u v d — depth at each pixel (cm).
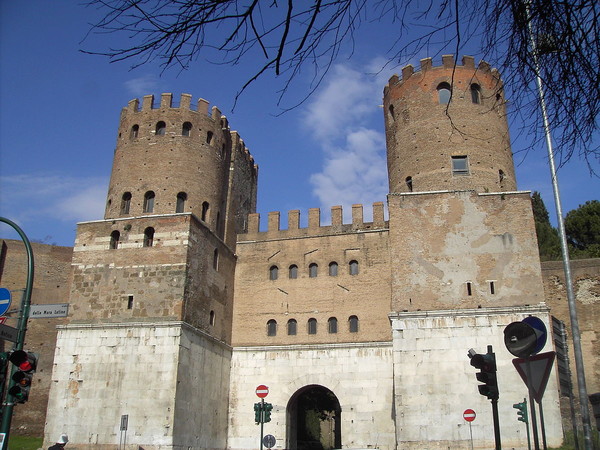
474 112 3725
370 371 3747
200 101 4300
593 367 3656
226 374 3897
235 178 4609
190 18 601
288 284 4134
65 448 3156
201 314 3641
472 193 3444
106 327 3416
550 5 621
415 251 3359
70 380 3325
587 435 2177
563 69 653
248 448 3747
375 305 3909
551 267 3941
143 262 3550
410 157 3731
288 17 597
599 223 5819
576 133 674
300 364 3875
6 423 1688
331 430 6931
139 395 3216
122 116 4294
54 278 4512
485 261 3281
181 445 3183
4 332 1777
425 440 2969
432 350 3130
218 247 4025
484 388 1498
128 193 3959
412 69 3950
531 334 1308
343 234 4156
